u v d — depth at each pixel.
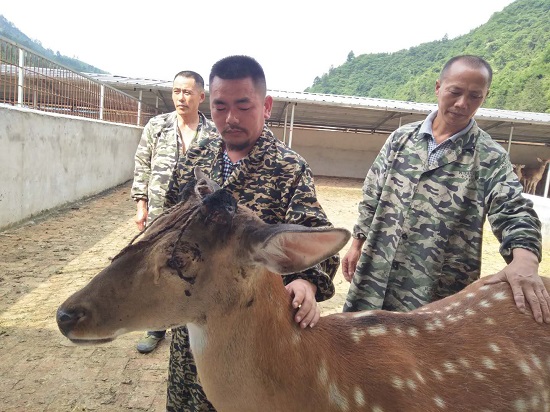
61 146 9.88
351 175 23.91
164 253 1.75
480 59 2.68
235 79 2.09
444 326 2.25
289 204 2.21
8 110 7.59
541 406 2.12
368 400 1.92
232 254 1.79
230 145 2.25
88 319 1.71
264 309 1.86
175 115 4.48
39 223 8.45
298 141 23.78
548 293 2.36
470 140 2.76
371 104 18.94
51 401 3.39
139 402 3.45
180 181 2.46
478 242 2.76
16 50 8.34
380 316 2.25
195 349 1.92
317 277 2.16
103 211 10.14
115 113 14.91
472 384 2.04
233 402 1.90
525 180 21.98
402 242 2.91
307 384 1.87
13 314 4.67
